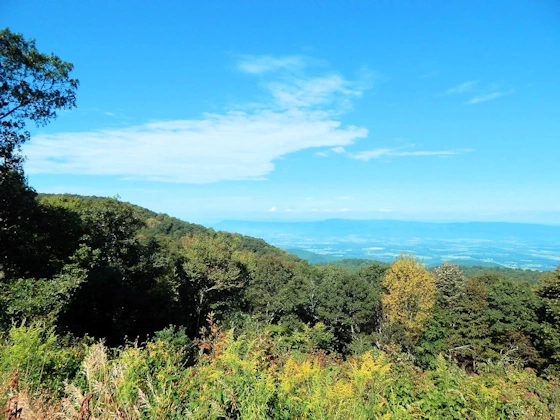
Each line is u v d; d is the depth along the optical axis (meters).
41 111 13.02
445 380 4.89
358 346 24.22
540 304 25.53
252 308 32.66
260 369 3.99
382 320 30.48
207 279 29.75
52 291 9.54
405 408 4.14
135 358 3.52
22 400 2.22
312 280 34.53
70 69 13.20
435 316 28.91
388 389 4.41
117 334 17.36
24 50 12.08
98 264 18.55
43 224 16.94
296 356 6.58
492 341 27.11
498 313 26.38
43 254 16.19
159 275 26.05
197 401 2.92
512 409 4.32
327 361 6.93
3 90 11.84
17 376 3.00
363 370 4.18
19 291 8.98
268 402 3.05
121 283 18.53
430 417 4.02
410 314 28.94
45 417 2.37
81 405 2.31
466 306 28.53
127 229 24.55
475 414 4.18
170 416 2.78
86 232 21.27
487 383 5.16
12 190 14.27
